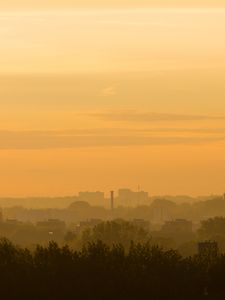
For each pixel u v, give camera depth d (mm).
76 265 66938
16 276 64562
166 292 65500
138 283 65438
